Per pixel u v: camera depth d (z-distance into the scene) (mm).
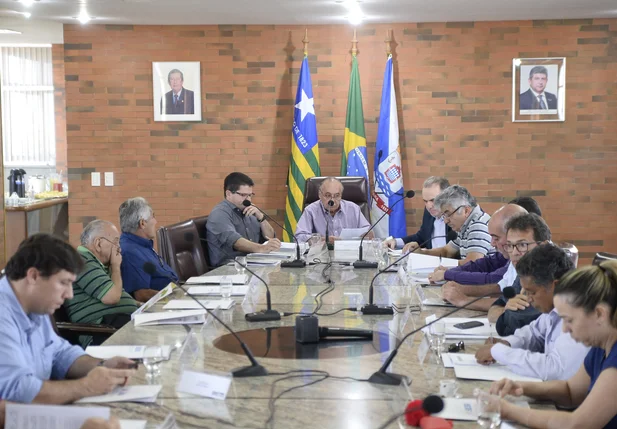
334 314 2971
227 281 3457
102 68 6824
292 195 6668
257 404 1876
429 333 2508
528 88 6703
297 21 6613
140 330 2707
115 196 6934
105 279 3469
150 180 6922
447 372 2170
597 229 6785
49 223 8281
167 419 1684
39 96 9562
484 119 6758
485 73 6715
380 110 6734
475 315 2986
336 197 5562
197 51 6812
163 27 6781
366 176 6680
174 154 6902
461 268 3822
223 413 1811
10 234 7559
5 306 2059
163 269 4055
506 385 1943
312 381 2068
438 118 6781
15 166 9633
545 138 6738
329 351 2396
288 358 2316
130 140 6891
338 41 6773
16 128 9586
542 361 2119
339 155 6875
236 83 6840
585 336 1804
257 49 6801
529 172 6773
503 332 2582
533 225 2723
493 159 6781
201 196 6938
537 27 6645
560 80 6672
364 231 5207
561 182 6773
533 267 2236
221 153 6898
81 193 6918
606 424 1758
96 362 2291
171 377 2115
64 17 6449
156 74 6824
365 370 2178
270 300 3076
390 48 6742
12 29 7332
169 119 6867
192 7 5926
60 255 2061
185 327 2754
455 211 4266
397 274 4020
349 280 3822
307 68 6633
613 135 6707
